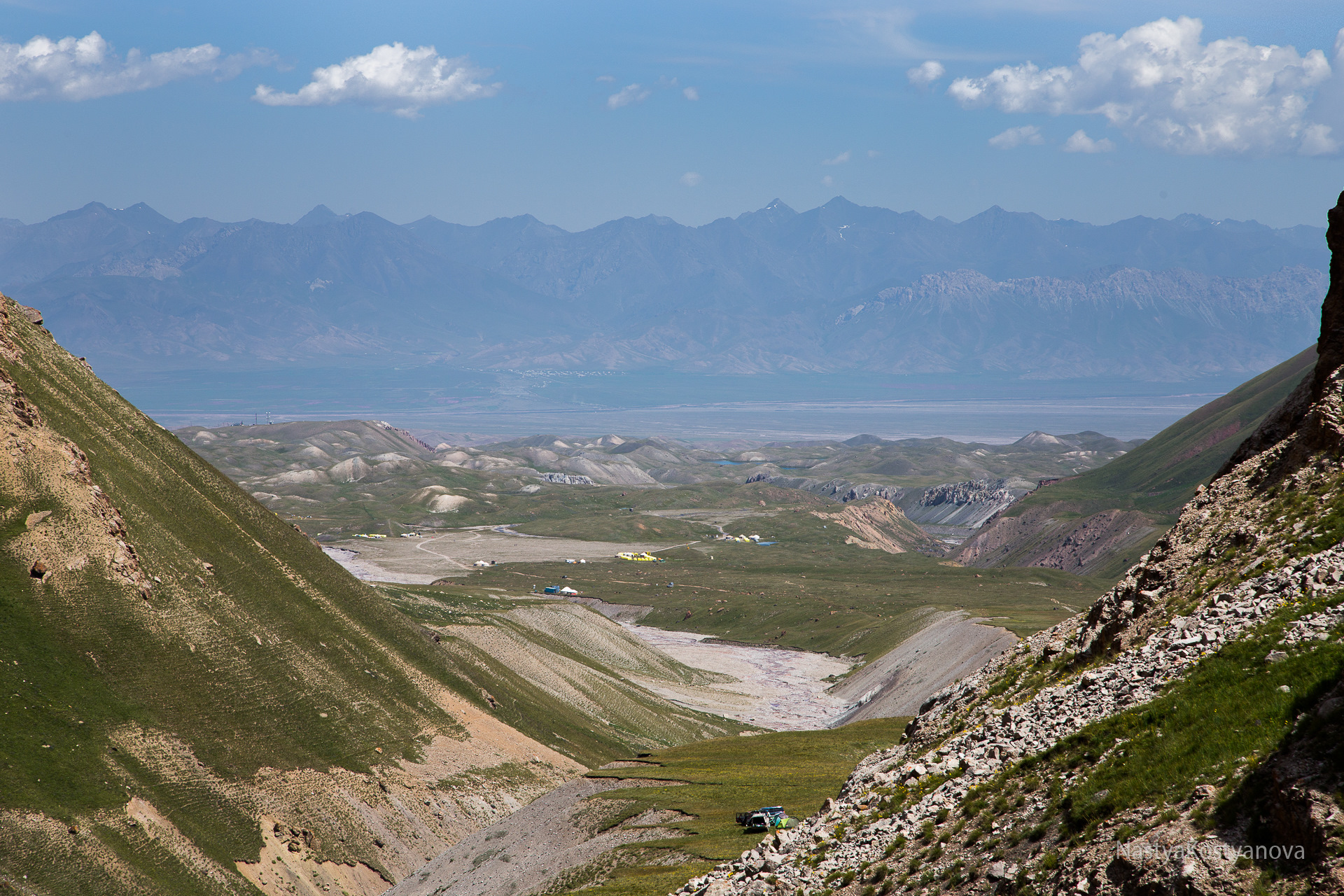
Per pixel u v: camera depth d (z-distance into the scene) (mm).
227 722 86250
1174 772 25406
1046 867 25891
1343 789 20484
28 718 72750
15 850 62688
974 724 42844
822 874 33625
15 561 82938
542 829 75312
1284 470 40344
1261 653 27984
